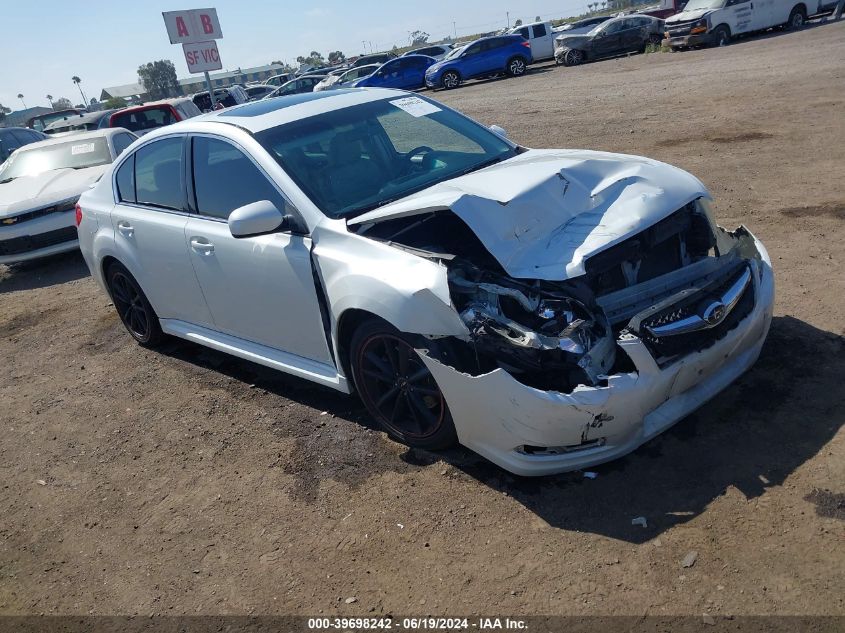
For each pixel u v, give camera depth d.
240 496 3.62
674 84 15.23
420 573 2.90
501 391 2.97
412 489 3.40
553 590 2.68
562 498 3.15
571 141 10.98
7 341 6.56
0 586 3.32
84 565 3.35
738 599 2.49
